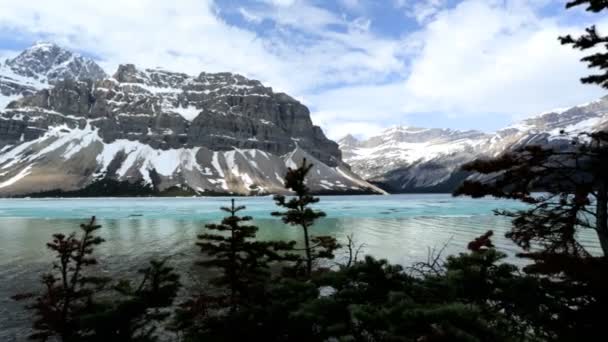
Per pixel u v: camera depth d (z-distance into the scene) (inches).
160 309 940.0
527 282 283.1
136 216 4785.9
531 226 282.7
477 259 327.6
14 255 1904.5
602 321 238.7
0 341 824.9
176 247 2174.0
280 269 1384.1
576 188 238.1
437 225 3299.7
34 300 1091.9
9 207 7150.6
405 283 344.5
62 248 663.1
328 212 5172.2
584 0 258.7
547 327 269.0
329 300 304.3
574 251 260.4
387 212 5118.1
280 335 331.0
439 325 240.8
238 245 692.7
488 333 240.2
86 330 465.1
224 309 613.9
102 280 687.1
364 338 296.7
